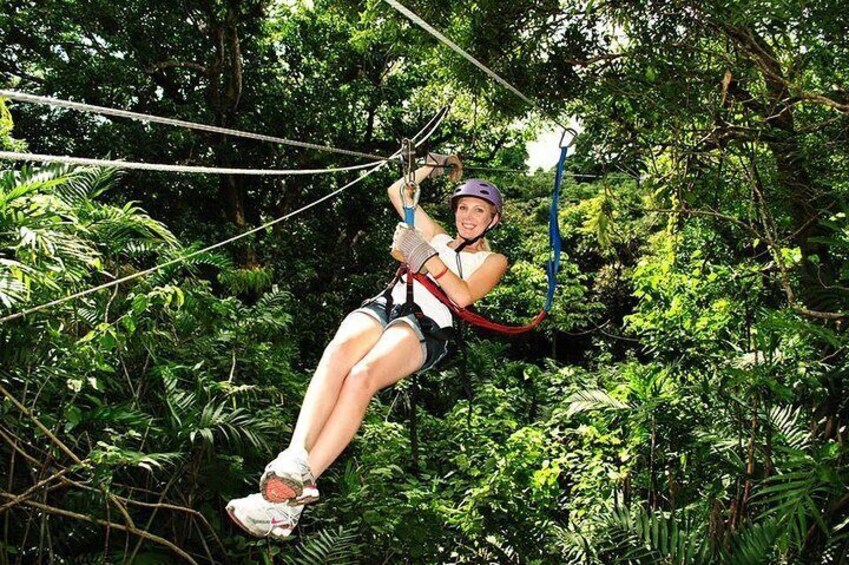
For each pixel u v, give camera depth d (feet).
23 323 16.16
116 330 17.84
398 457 25.64
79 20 51.96
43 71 52.80
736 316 24.99
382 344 10.21
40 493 17.53
